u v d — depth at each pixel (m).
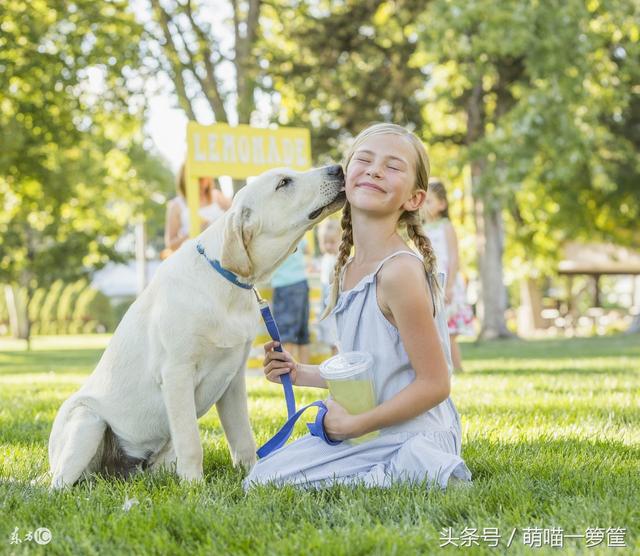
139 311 3.66
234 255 3.39
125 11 19.31
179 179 8.17
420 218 3.37
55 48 18.34
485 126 19.94
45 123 19.23
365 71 18.98
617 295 52.22
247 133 8.34
